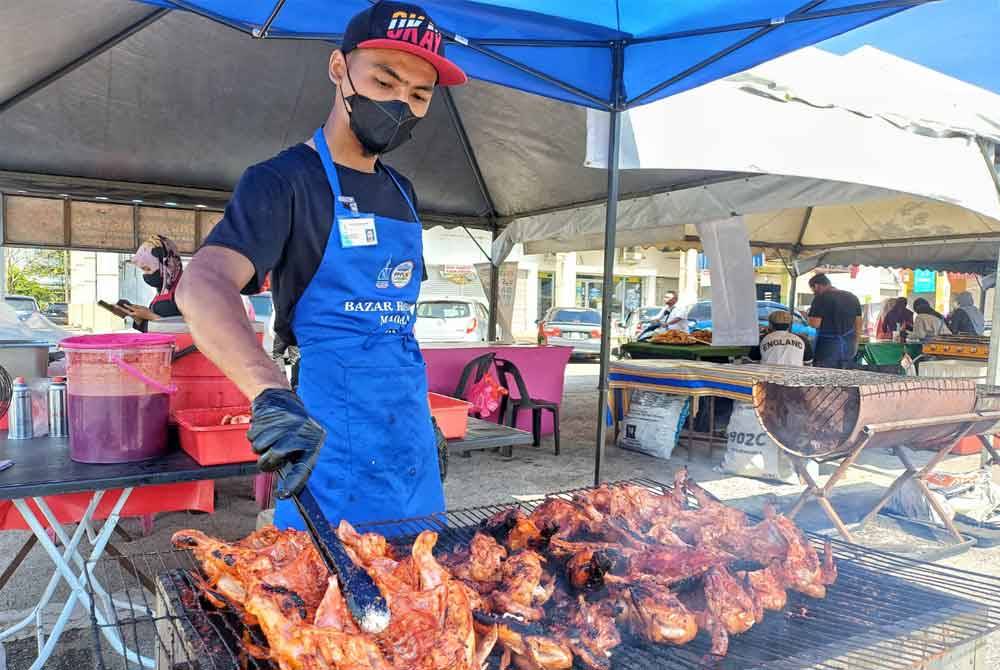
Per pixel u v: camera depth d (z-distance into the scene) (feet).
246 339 4.27
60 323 57.06
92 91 18.48
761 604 5.50
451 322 43.96
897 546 14.87
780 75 14.46
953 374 28.89
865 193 17.46
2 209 22.00
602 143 13.17
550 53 10.85
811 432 14.10
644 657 4.90
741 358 28.50
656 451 23.24
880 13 8.20
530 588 4.98
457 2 9.51
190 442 9.09
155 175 23.53
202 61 18.06
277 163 5.85
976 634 5.44
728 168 14.35
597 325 57.82
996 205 17.02
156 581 5.30
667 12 9.41
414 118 6.10
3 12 13.00
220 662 4.09
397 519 6.45
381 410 6.31
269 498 15.93
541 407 23.41
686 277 86.12
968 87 17.15
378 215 6.36
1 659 9.33
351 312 6.18
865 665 4.95
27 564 13.12
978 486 17.37
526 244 32.81
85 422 8.66
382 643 3.81
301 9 9.59
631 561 5.62
